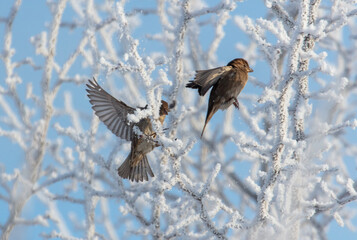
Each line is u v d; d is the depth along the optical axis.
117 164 12.47
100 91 8.05
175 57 11.70
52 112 13.34
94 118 13.37
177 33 11.71
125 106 8.07
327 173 10.55
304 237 12.53
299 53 9.04
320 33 8.76
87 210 12.77
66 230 13.52
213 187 13.40
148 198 11.05
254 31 9.45
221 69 7.72
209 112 8.53
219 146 14.23
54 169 13.99
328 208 9.69
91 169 13.27
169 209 10.40
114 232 13.75
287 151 9.31
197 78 7.59
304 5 8.57
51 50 13.45
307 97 9.80
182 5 11.73
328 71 8.22
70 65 13.83
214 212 8.80
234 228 8.15
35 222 12.94
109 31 14.40
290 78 8.37
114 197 12.10
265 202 8.12
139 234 10.92
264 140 9.33
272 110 9.89
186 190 7.89
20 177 12.85
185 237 9.74
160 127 7.44
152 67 7.68
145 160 8.77
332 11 10.94
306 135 9.79
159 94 7.67
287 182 9.39
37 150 13.06
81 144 13.05
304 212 9.60
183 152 7.68
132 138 8.14
